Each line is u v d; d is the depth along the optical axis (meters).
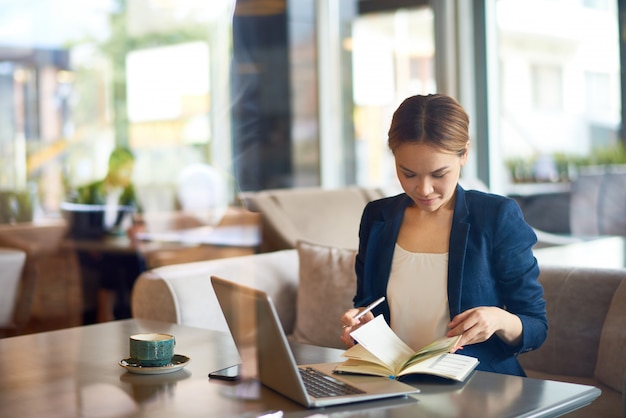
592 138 5.05
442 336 1.72
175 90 8.59
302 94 5.55
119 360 1.72
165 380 1.53
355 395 1.34
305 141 5.56
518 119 5.35
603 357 2.15
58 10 8.71
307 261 2.83
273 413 1.28
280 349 1.32
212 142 8.11
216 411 1.31
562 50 5.12
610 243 3.91
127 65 8.79
